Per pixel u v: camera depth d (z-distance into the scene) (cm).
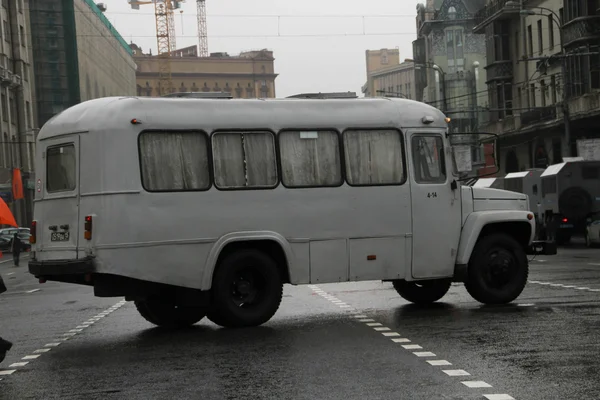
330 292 2058
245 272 1443
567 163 4400
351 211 1515
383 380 928
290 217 1473
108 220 1368
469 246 1605
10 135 8388
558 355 1047
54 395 918
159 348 1237
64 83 11731
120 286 1385
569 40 5412
